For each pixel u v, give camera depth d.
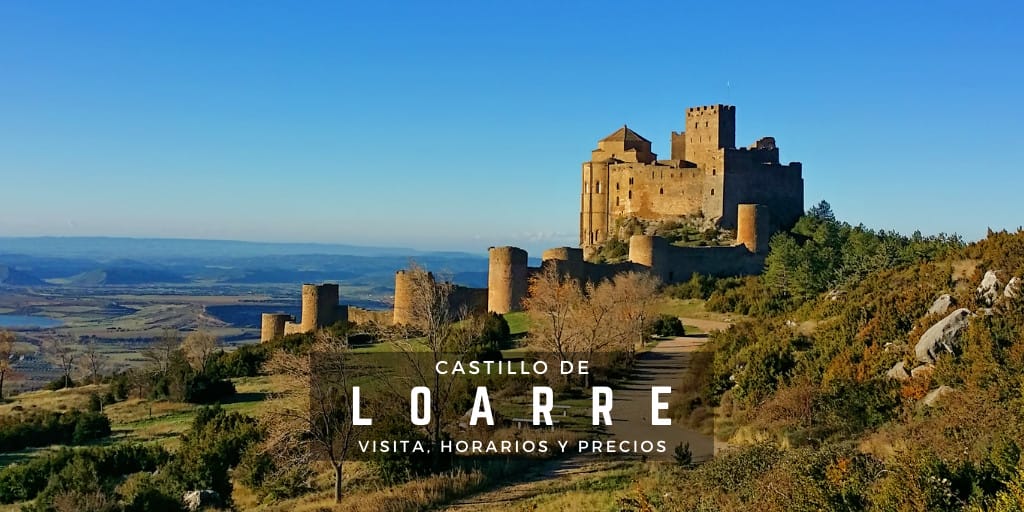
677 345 60.31
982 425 23.34
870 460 21.75
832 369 35.00
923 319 35.00
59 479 38.19
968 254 41.91
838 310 45.06
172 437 51.06
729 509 21.27
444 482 32.41
